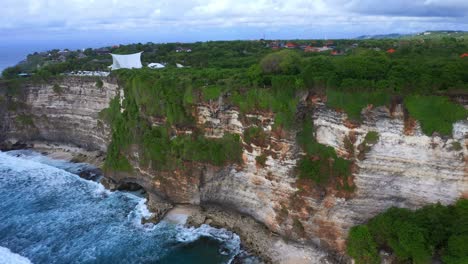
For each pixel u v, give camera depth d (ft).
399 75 117.80
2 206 174.09
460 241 98.12
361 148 121.29
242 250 137.18
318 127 132.36
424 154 113.39
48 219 162.50
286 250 134.72
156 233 149.69
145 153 172.35
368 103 118.11
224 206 159.63
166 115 168.66
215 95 152.15
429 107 110.52
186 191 161.89
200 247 140.26
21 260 134.41
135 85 185.26
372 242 116.16
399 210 117.39
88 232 152.25
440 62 123.34
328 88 126.21
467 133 106.83
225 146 152.15
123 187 190.39
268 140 139.74
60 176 208.03
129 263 132.98
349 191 124.47
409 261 107.55
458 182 110.32
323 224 131.13
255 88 142.82
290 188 136.15
